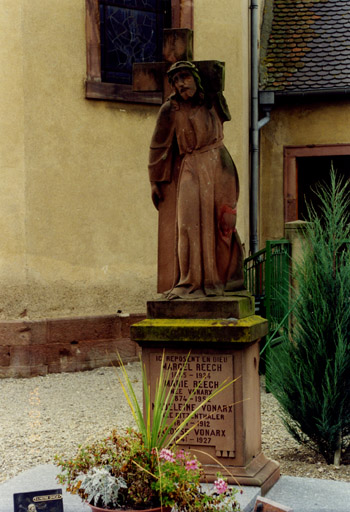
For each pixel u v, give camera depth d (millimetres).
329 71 13664
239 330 5027
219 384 5145
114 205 10539
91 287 10312
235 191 5441
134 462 4102
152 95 10789
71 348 10039
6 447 6574
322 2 15008
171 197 5504
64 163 10164
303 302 6031
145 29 11094
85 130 10336
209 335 5070
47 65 10055
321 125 13719
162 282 5547
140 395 8539
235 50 11555
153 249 10844
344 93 13383
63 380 9492
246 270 10000
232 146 11578
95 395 8602
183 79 5273
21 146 9875
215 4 11352
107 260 10453
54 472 5520
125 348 10477
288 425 6254
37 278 9922
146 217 10789
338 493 5137
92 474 4180
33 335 9750
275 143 13859
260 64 13945
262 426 7168
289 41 14328
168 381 5246
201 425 5172
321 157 13844
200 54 11234
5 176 9828
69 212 10188
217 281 5406
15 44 9859
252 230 13219
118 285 10531
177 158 5473
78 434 6957
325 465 6000
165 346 5242
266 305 9000
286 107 13820
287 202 13805
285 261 9477
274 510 4461
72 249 10188
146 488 4105
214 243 5398
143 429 4352
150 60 11156
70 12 10234
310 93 13391
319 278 6016
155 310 5320
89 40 10344
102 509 4066
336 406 5840
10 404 8242
